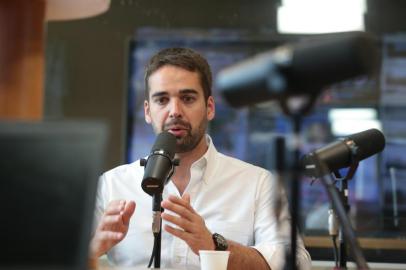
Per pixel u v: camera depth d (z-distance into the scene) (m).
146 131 4.27
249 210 2.63
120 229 2.03
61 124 1.02
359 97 4.25
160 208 1.91
